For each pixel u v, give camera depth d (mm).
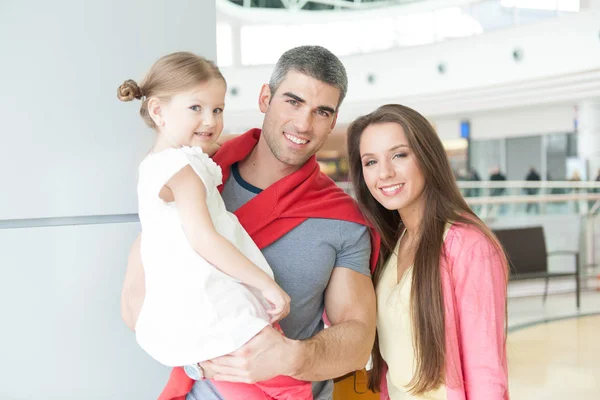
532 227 6828
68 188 1625
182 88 1307
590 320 5992
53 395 1639
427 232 1580
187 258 1276
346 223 1646
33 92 1585
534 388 4062
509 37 11734
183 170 1258
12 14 1562
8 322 1602
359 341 1508
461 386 1518
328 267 1611
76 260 1644
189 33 1737
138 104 1683
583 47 10555
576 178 11898
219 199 1398
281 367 1275
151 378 1734
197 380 1484
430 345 1516
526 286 7297
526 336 5422
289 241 1586
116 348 1692
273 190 1596
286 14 16812
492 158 14023
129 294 1547
